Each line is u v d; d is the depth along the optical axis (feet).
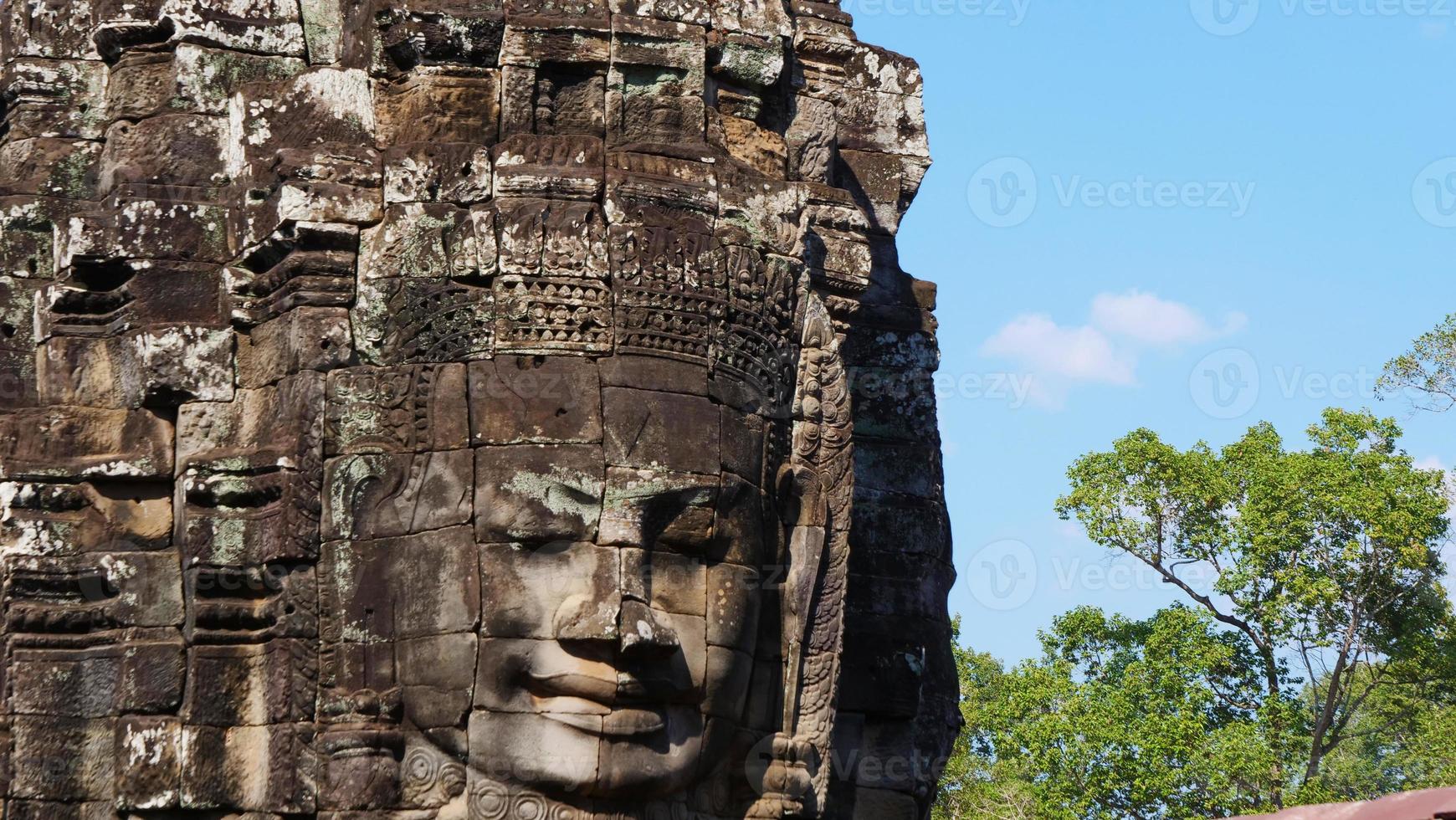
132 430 52.65
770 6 55.93
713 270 50.96
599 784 48.37
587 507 48.73
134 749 50.21
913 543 61.72
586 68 53.11
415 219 50.80
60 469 52.11
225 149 54.44
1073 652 104.01
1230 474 103.14
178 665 51.06
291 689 49.70
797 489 53.11
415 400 49.90
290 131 53.11
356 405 50.31
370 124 52.90
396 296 50.57
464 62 52.90
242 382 52.70
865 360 62.90
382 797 48.52
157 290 53.01
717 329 50.80
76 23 57.16
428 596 48.91
